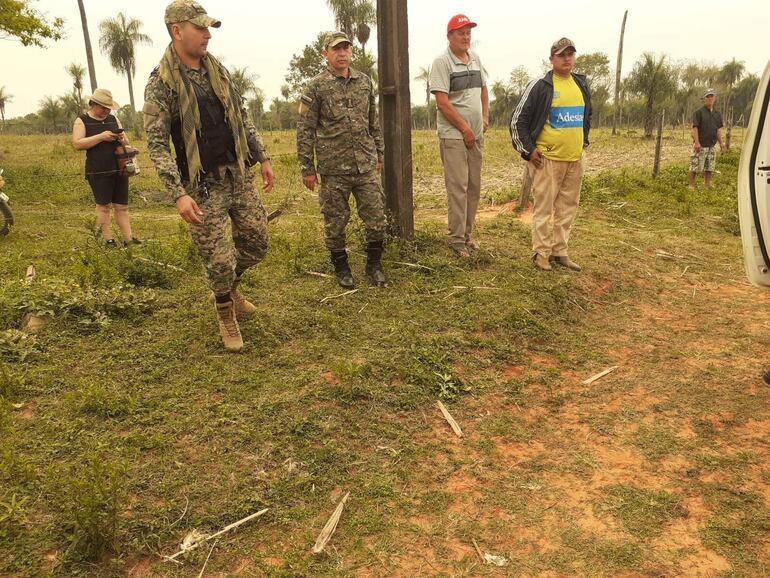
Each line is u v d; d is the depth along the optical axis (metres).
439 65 5.55
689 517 2.79
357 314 4.71
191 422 3.25
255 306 4.77
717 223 8.58
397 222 6.10
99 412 3.27
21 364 3.74
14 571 2.29
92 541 2.38
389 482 2.96
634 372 4.22
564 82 5.51
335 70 4.78
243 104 3.94
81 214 9.43
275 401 3.46
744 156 3.81
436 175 14.97
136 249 6.20
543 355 4.44
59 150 21.98
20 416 3.24
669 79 26.44
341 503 2.77
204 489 2.79
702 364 4.36
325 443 3.17
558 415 3.67
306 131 4.89
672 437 3.43
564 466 3.16
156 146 3.45
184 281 5.32
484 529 2.69
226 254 3.80
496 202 10.02
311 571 2.42
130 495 2.71
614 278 5.99
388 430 3.37
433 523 2.72
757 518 2.77
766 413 3.70
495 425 3.52
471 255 6.04
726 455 3.27
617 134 33.03
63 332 4.16
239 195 3.89
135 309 4.49
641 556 2.54
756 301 5.68
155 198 11.09
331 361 3.96
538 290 5.29
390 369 3.88
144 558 2.45
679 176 12.62
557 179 5.71
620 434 3.47
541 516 2.79
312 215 9.09
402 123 5.87
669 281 6.18
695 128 11.27
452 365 4.06
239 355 4.00
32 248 6.73
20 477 2.73
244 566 2.44
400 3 5.57
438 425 3.48
